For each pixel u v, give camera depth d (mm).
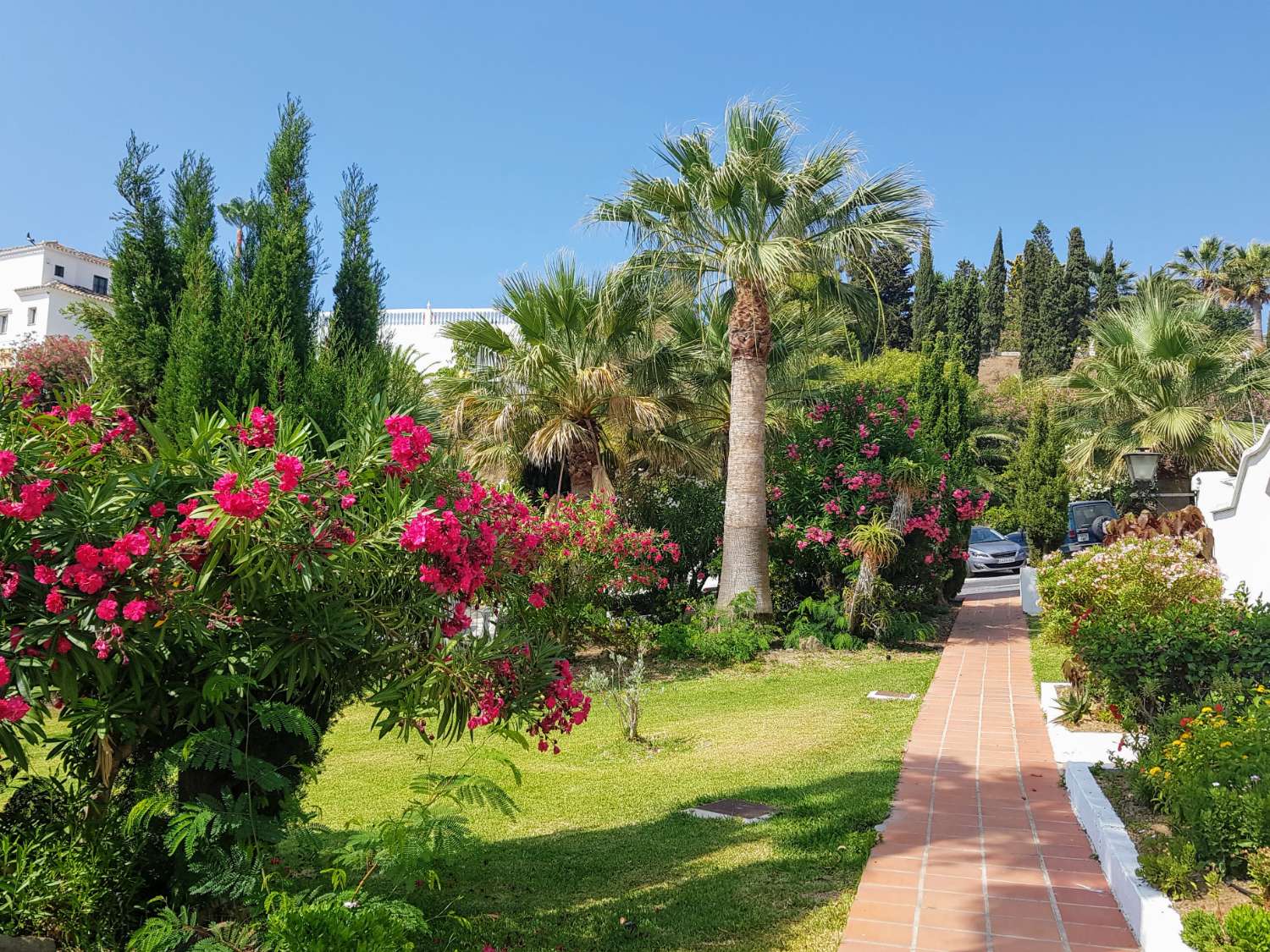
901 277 58125
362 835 3959
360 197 5938
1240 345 18594
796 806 6746
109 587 3199
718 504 16312
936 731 9156
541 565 11898
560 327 15852
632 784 7828
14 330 35719
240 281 5410
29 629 3053
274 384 5035
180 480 3674
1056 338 50656
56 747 4176
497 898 5242
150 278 5289
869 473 15102
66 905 3947
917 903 4957
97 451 3936
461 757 8992
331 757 9211
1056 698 9484
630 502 16281
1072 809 6590
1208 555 11305
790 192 13359
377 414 4309
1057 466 24062
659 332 17281
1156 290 19359
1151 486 13961
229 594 3602
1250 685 6688
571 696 4387
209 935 3730
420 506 3820
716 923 4762
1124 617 8156
